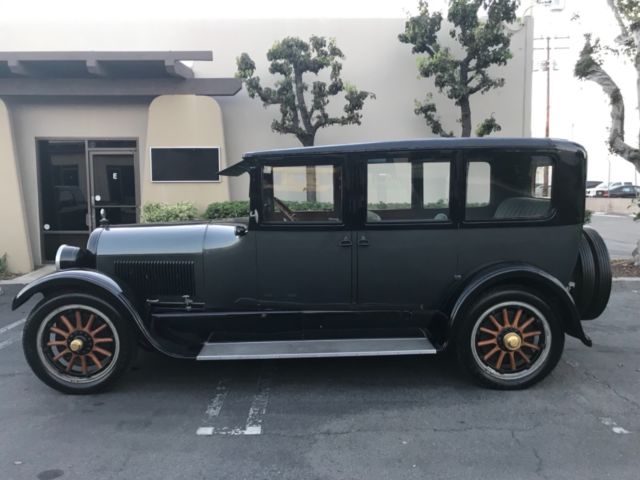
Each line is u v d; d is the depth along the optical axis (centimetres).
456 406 396
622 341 551
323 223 429
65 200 1023
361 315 442
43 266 1014
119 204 1026
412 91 1066
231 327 447
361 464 317
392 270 432
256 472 309
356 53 1060
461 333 418
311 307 444
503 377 422
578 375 457
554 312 422
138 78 961
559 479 299
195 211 930
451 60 939
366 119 1067
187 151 973
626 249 1261
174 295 454
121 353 420
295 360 500
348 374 464
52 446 341
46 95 963
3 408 400
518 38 1062
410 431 357
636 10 844
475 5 928
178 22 1046
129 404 405
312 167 428
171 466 316
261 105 1050
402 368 476
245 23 1051
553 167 425
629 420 371
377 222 428
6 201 955
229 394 423
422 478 302
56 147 1013
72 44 1045
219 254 442
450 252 430
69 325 421
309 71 1016
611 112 884
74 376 425
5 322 649
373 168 425
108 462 321
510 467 312
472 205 429
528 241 430
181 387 438
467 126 967
